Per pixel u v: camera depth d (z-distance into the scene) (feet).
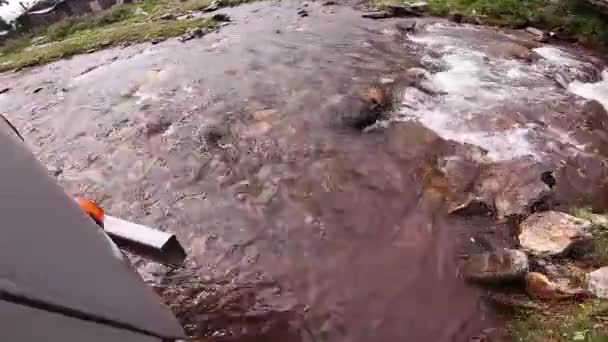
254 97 27.43
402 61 29.66
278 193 21.21
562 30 32.09
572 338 13.57
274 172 22.30
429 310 15.87
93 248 5.80
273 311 16.37
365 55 30.73
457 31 33.40
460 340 14.84
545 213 18.63
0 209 4.81
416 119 24.75
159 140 25.14
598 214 18.76
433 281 16.78
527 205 19.27
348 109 25.46
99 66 34.58
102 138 25.98
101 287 5.75
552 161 21.29
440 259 17.52
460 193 20.22
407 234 18.71
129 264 6.36
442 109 25.22
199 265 18.08
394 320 15.74
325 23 36.65
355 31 34.50
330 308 16.31
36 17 53.47
